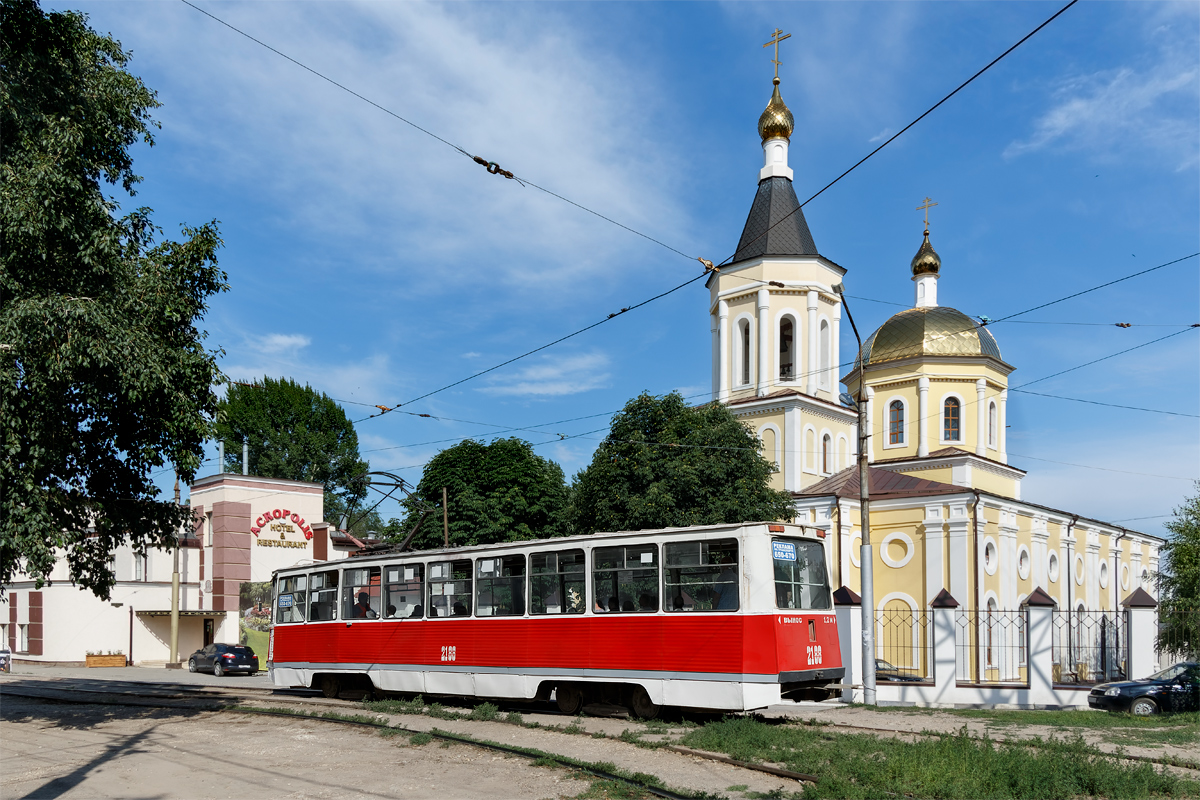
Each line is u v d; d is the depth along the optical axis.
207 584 46.31
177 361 19.02
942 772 11.39
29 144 17.42
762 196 45.41
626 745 14.80
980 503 38.53
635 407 35.00
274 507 47.47
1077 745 13.25
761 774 12.45
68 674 38.16
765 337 43.59
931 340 46.25
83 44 18.89
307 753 14.38
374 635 22.22
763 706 16.48
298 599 24.61
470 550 20.77
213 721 18.47
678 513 32.31
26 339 16.36
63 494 19.38
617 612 18.33
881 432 47.12
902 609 39.28
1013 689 23.28
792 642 17.02
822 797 10.84
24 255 17.17
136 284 18.53
